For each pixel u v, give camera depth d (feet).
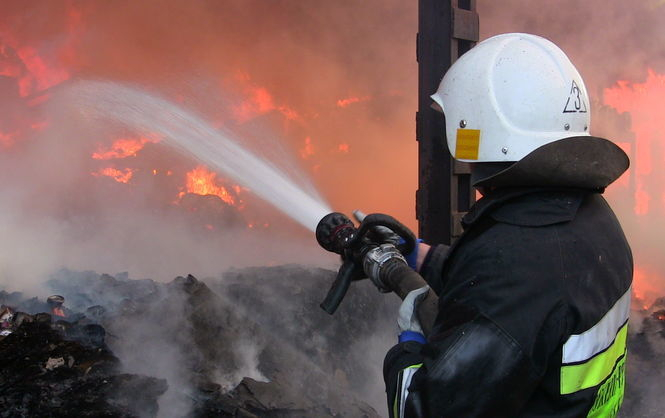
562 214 4.60
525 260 4.40
